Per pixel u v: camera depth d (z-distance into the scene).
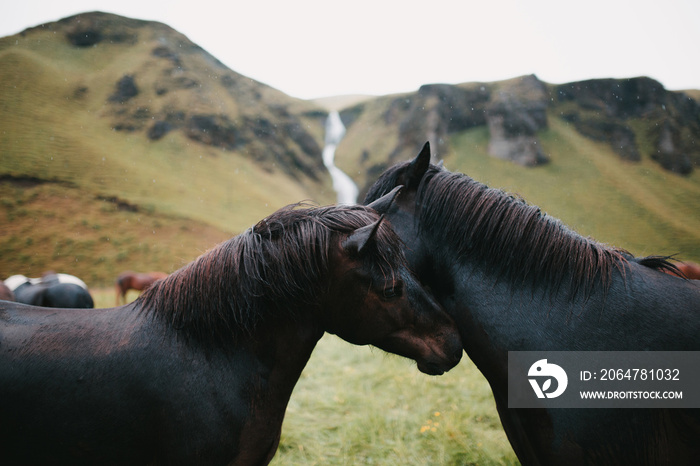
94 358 1.82
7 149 60.50
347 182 107.56
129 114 87.12
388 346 2.19
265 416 1.97
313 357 6.82
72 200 53.62
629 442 1.82
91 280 39.50
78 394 1.77
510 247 2.06
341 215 2.11
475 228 2.12
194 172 78.19
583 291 1.96
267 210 71.62
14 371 1.76
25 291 6.01
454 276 2.17
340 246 2.04
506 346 2.00
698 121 94.75
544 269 2.02
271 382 2.00
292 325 2.03
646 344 1.84
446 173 2.32
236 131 99.38
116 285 18.95
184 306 1.95
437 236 2.23
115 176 63.84
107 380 1.79
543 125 93.00
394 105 119.62
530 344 1.95
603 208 66.31
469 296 2.11
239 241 2.04
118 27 111.94
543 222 2.07
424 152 2.26
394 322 2.10
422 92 113.38
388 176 2.46
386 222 2.11
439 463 3.50
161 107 92.19
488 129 97.75
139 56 105.31
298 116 124.06
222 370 1.92
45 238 44.91
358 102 135.38
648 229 58.53
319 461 3.59
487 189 2.20
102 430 1.78
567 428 1.88
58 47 98.81
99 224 49.84
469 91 105.31
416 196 2.33
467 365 6.12
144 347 1.88
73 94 85.94
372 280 2.04
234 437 1.89
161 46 111.06
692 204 67.56
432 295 2.24
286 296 1.99
